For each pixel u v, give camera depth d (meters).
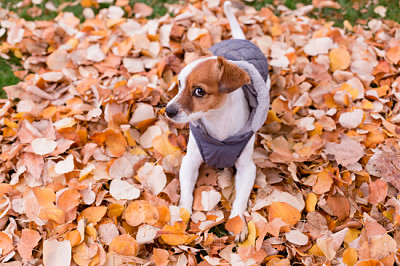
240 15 1.86
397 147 1.45
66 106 1.55
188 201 1.35
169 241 1.28
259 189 1.38
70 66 1.67
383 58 1.70
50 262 1.25
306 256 1.27
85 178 1.40
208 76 1.19
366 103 1.54
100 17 1.86
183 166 1.38
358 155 1.41
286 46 1.72
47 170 1.41
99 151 1.45
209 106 1.23
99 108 1.52
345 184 1.38
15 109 1.59
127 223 1.33
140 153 1.47
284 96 1.59
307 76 1.63
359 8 1.92
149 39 1.75
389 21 1.81
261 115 1.29
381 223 1.33
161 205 1.34
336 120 1.54
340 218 1.33
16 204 1.35
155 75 1.60
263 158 1.44
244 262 1.25
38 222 1.31
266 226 1.29
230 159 1.35
